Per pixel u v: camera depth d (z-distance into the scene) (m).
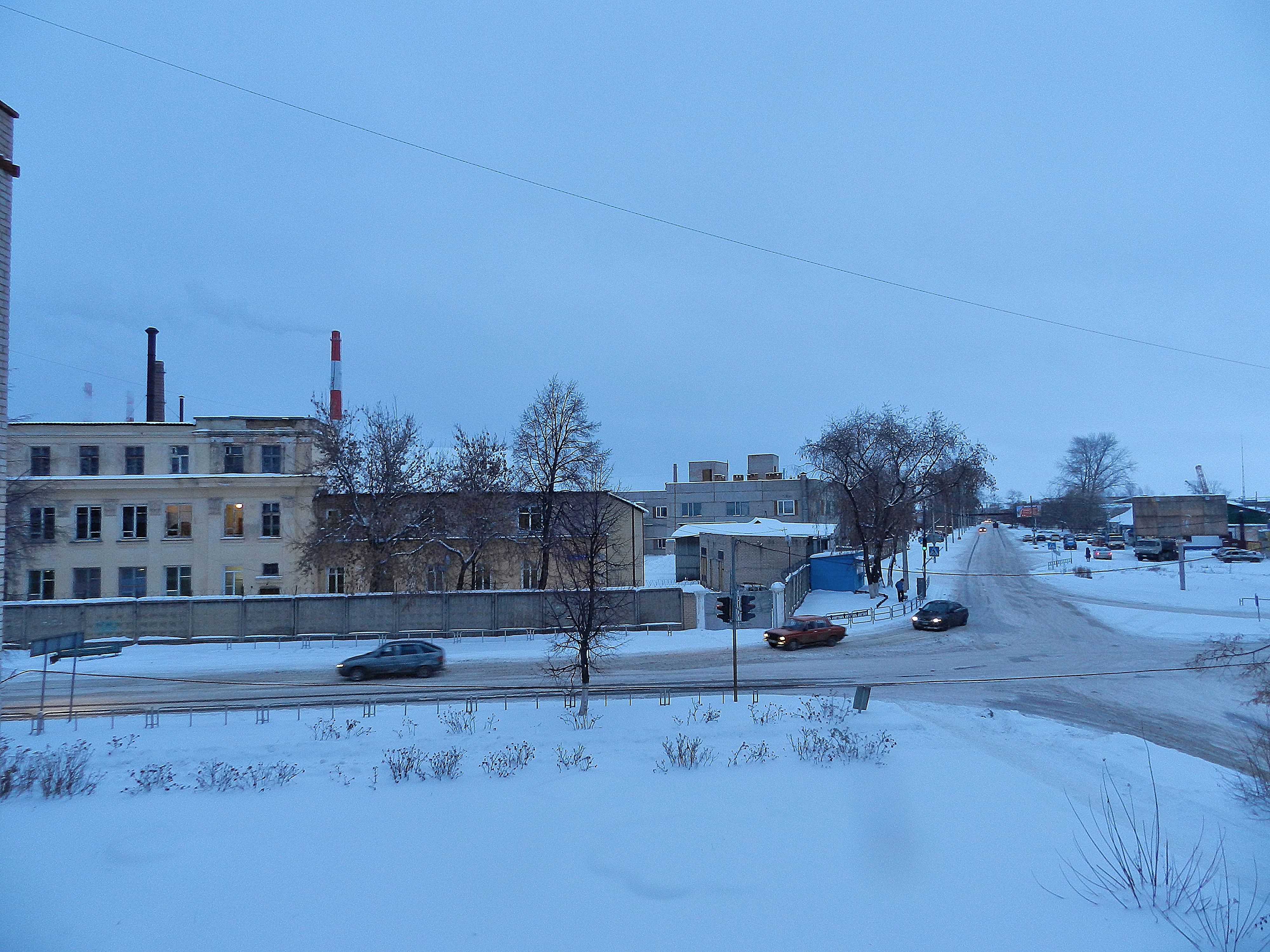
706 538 52.66
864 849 9.21
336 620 33.25
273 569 38.91
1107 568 58.44
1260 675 21.55
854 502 45.94
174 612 32.50
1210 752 14.86
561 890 8.10
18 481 35.41
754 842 9.41
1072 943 6.91
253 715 17.97
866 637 32.16
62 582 37.22
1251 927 7.16
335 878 8.44
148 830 10.05
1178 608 37.84
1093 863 8.79
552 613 24.05
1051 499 148.88
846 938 7.03
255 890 8.14
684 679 23.39
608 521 33.28
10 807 11.20
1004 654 27.22
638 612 34.28
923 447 45.59
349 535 35.16
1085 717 17.58
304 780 12.67
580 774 12.74
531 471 39.75
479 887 8.20
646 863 8.74
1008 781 12.21
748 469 79.25
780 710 17.72
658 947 6.91
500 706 18.89
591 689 21.56
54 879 8.47
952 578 54.16
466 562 37.16
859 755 13.74
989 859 8.88
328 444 36.12
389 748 14.75
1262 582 46.03
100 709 19.95
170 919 7.48
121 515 38.03
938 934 7.10
